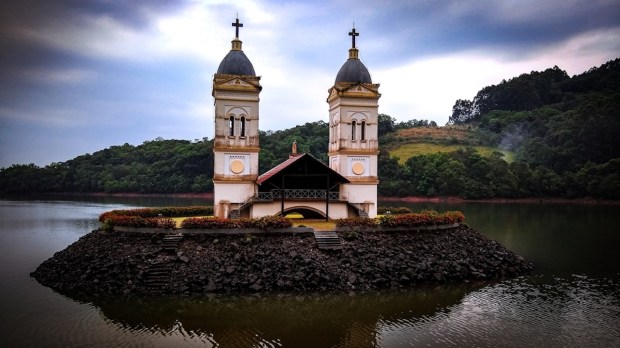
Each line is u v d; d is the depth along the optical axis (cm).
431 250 4450
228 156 5091
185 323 3192
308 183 5259
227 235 4203
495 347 2842
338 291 3812
